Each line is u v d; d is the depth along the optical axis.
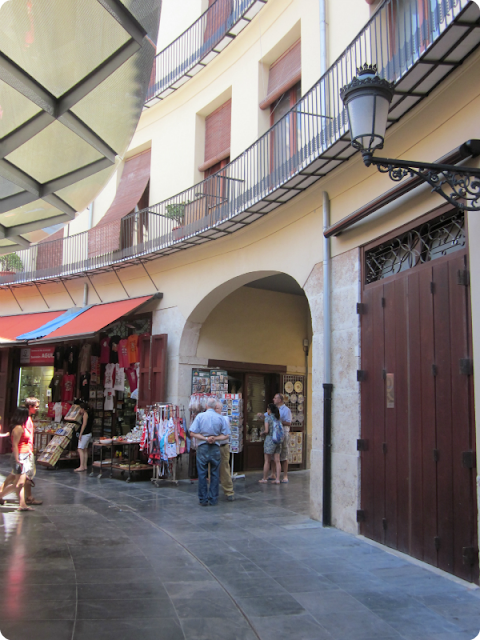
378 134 4.16
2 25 3.97
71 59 4.38
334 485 7.03
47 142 5.41
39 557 5.57
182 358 11.42
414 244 5.91
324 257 7.48
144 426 10.52
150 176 13.30
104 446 12.12
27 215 6.90
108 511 7.95
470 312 4.81
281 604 4.32
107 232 13.16
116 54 4.42
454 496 4.88
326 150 6.63
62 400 14.38
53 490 9.77
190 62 12.16
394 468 5.85
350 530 6.63
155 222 12.52
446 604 4.27
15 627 3.80
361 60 6.88
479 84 4.84
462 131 5.07
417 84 5.28
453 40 4.63
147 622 3.98
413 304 5.68
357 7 7.39
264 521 7.29
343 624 3.94
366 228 6.71
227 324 12.18
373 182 6.61
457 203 4.26
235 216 9.05
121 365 13.12
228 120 11.48
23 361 15.52
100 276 13.77
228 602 4.39
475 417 4.61
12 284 15.19
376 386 6.31
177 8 13.06
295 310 13.49
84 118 5.11
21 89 4.57
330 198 7.55
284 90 9.48
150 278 12.45
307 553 5.74
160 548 5.97
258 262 9.42
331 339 7.33
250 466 12.41
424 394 5.40
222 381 11.56
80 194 6.41
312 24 8.47
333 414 7.18
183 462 11.30
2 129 5.24
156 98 13.11
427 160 5.59
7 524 7.04
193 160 12.03
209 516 7.61
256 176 9.73
